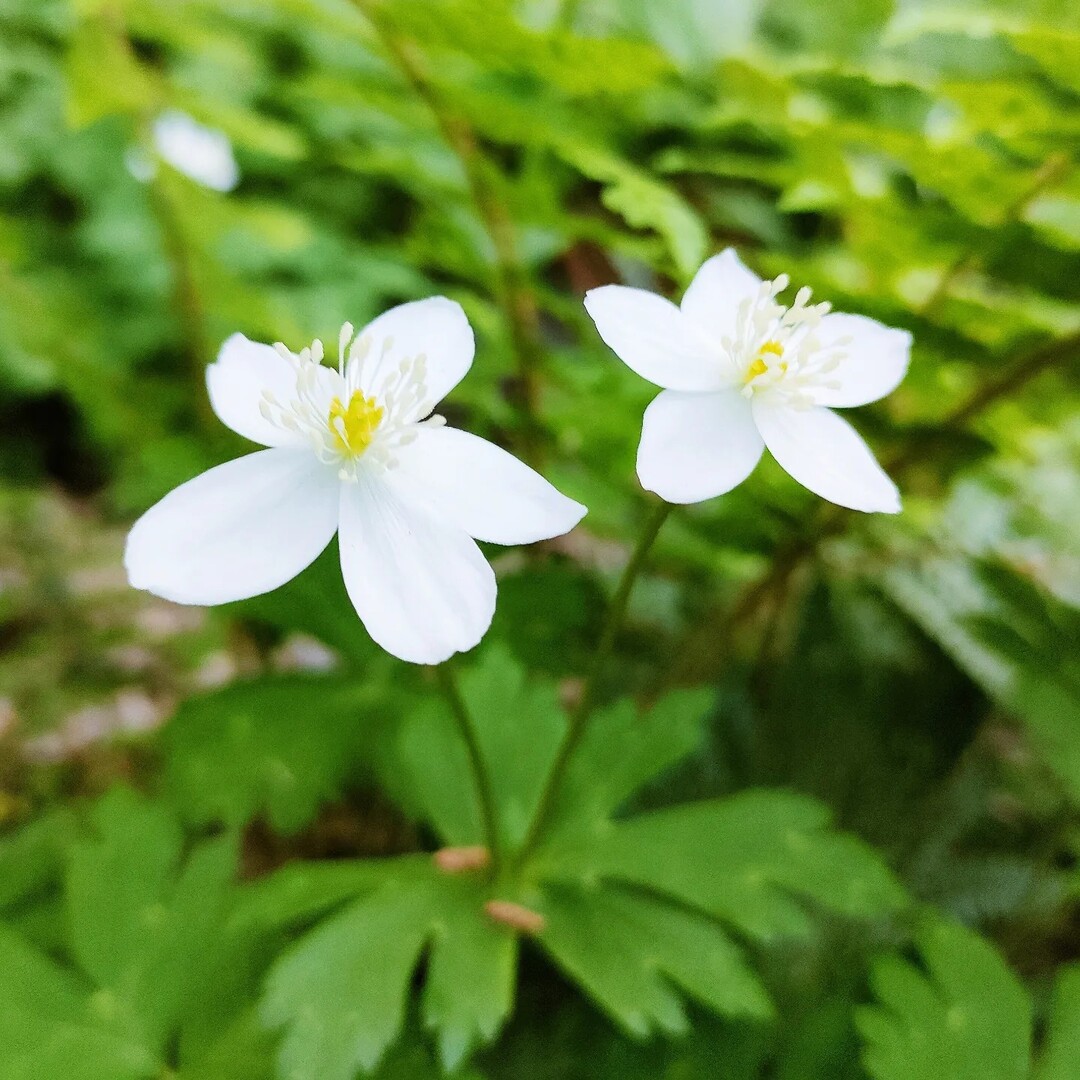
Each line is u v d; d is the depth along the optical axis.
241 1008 0.08
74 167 0.18
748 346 0.06
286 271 0.17
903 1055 0.07
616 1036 0.08
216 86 0.17
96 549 0.14
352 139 0.16
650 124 0.13
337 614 0.10
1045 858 0.10
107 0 0.10
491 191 0.10
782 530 0.10
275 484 0.06
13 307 0.14
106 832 0.08
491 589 0.06
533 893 0.08
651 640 0.12
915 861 0.10
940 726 0.11
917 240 0.10
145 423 0.14
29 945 0.07
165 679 0.13
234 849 0.08
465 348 0.06
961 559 0.11
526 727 0.09
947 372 0.11
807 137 0.09
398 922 0.07
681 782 0.11
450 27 0.09
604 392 0.10
